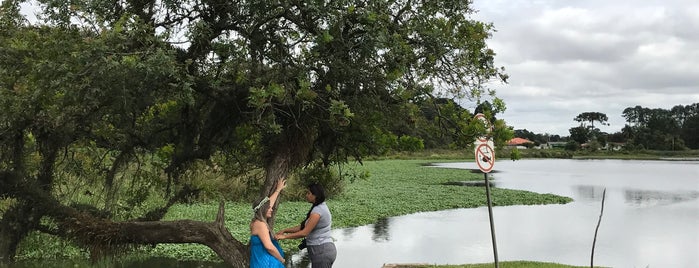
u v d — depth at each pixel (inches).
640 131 5856.3
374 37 273.6
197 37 286.2
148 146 347.3
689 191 1462.8
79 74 240.8
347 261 566.3
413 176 1892.2
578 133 6309.1
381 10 291.6
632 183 1750.7
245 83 305.7
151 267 498.6
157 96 290.4
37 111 289.9
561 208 1068.5
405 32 301.4
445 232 756.0
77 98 259.4
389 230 769.6
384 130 344.2
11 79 277.4
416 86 309.3
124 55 249.6
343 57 294.4
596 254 618.8
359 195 1189.1
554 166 3120.1
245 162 384.2
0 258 316.5
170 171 351.9
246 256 295.0
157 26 300.2
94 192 404.5
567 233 758.5
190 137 347.3
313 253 284.7
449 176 1945.1
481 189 1412.4
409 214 954.1
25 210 320.5
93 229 300.0
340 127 334.3
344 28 293.7
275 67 299.1
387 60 290.4
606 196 1325.0
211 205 831.1
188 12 302.8
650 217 935.0
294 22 291.9
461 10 318.0
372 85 299.0
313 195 287.0
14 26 306.5
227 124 336.2
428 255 599.8
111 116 323.3
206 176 810.8
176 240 295.7
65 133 315.6
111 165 382.6
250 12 288.0
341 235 725.3
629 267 555.2
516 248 647.8
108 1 282.2
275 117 305.7
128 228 299.0
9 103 272.5
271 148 327.0
